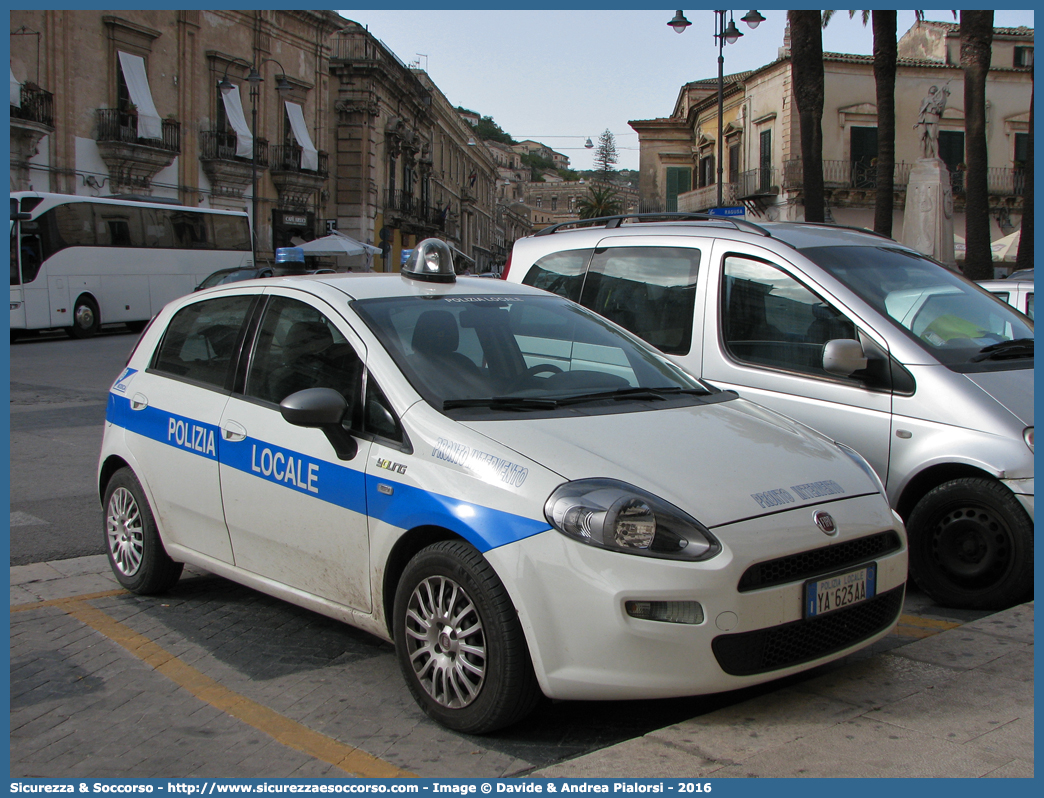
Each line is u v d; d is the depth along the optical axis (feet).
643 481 10.35
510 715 10.37
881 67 69.62
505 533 10.21
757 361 17.16
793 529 10.36
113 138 94.48
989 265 64.03
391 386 12.00
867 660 12.21
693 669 9.75
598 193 304.71
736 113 133.59
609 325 15.24
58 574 17.21
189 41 106.63
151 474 15.33
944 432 14.79
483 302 14.24
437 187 206.39
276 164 123.54
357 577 11.94
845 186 115.55
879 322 15.85
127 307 84.84
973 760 9.42
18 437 30.76
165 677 12.64
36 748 10.66
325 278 14.56
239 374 14.28
